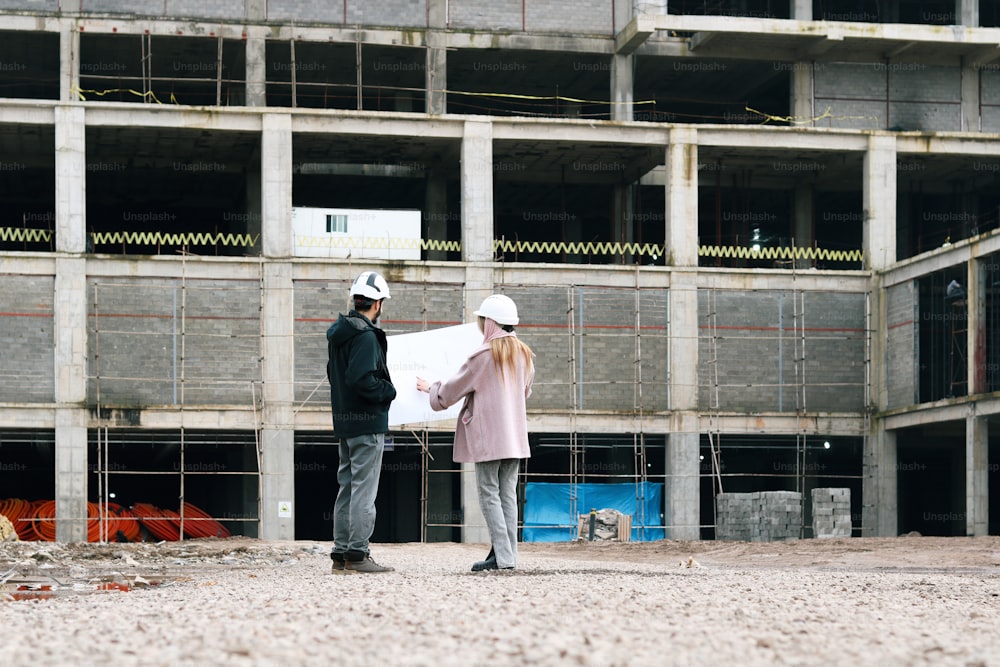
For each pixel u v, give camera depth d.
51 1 39.16
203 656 5.29
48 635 6.01
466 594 8.07
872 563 22.77
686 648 5.73
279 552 24.48
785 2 47.72
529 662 5.20
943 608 8.47
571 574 10.64
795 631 6.60
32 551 23.39
